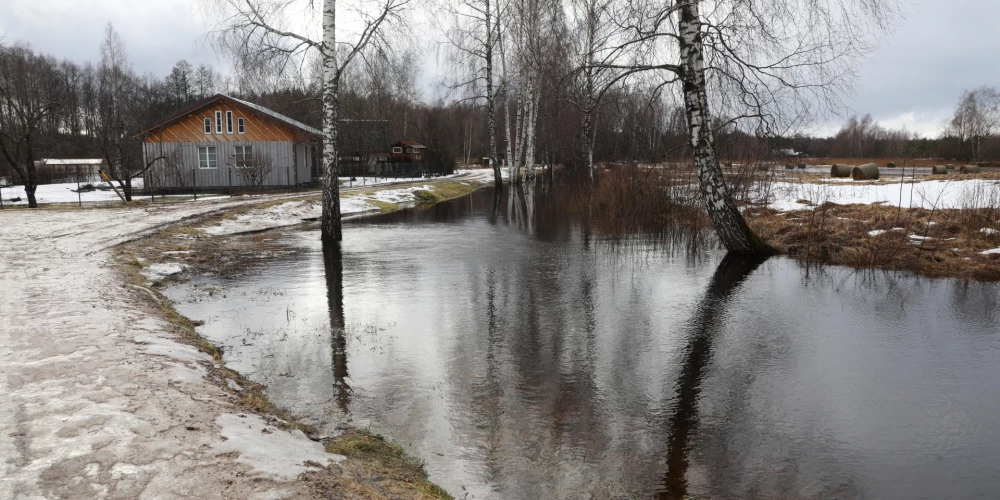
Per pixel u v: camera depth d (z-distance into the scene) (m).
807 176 34.12
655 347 7.27
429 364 6.55
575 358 6.84
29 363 5.23
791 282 10.90
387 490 3.67
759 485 4.21
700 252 14.11
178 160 32.47
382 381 6.01
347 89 35.50
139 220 17.33
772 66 11.27
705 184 13.41
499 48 33.91
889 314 8.77
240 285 10.47
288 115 42.16
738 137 13.45
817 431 5.09
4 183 37.88
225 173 32.97
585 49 13.80
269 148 32.81
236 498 3.21
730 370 6.52
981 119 62.41
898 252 12.46
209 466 3.56
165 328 6.90
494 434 4.90
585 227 18.94
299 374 6.14
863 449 4.78
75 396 4.51
